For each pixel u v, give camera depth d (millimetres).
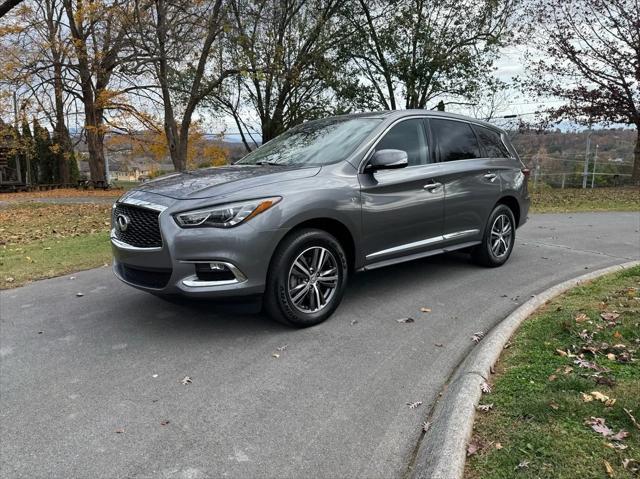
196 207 3557
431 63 17281
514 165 6168
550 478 2057
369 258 4449
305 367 3404
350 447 2527
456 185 5195
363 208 4273
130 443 2582
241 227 3572
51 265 6395
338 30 18609
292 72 18125
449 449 2279
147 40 16531
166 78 17922
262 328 4109
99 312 4574
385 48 17891
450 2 17266
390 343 3789
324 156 4492
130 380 3260
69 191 23500
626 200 13984
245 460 2434
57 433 2684
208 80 19203
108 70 22594
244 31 17672
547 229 8945
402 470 2355
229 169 4469
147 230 3725
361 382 3191
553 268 5934
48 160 32062
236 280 3615
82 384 3219
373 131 4602
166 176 4520
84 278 5766
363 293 5000
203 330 4094
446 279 5480
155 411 2881
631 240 7734
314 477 2309
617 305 4086
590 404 2576
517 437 2354
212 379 3252
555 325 3725
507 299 4770
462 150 5480
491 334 3660
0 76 19922
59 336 4023
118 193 21828
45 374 3367
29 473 2357
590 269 5855
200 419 2791
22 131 27516
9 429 2727
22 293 5219
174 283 3596
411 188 4695
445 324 4156
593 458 2160
